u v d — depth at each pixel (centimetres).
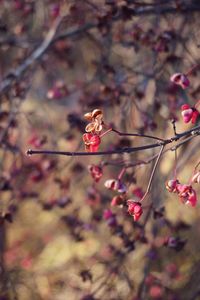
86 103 580
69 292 695
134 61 645
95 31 707
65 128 751
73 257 744
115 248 605
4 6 674
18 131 640
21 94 577
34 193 608
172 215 720
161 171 616
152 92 589
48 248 802
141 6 542
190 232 719
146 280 561
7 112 561
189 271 685
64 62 653
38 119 750
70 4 563
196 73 533
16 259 799
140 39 509
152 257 550
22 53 659
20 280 708
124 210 533
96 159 702
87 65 751
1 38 657
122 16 508
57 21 621
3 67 679
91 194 564
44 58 636
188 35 588
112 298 562
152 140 589
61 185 589
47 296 703
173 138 346
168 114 539
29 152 329
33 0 636
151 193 571
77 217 583
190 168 687
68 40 638
